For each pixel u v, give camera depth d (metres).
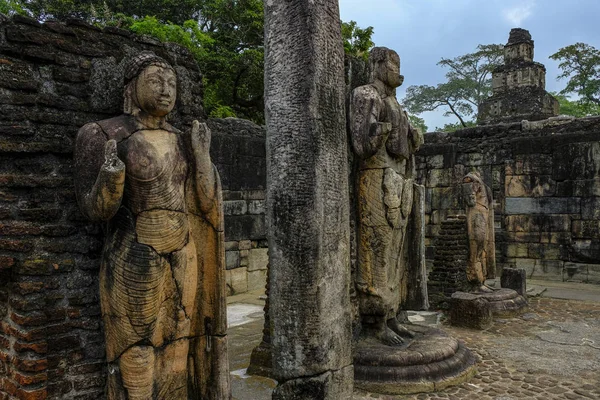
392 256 5.35
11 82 3.22
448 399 4.54
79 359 3.33
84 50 3.53
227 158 9.85
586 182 10.85
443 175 12.80
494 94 17.38
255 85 16.97
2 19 3.23
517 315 7.78
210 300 3.48
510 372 5.25
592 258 10.79
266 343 5.23
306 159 3.19
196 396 3.49
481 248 7.90
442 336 5.52
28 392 3.09
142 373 3.07
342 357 3.42
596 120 11.03
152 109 3.22
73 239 3.37
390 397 4.59
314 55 3.20
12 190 3.22
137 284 3.01
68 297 3.31
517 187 11.71
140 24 14.33
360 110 5.04
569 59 25.31
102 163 3.05
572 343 6.32
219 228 3.46
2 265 3.09
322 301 3.23
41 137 3.33
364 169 5.23
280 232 3.24
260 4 17.28
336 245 3.37
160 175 3.11
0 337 3.36
